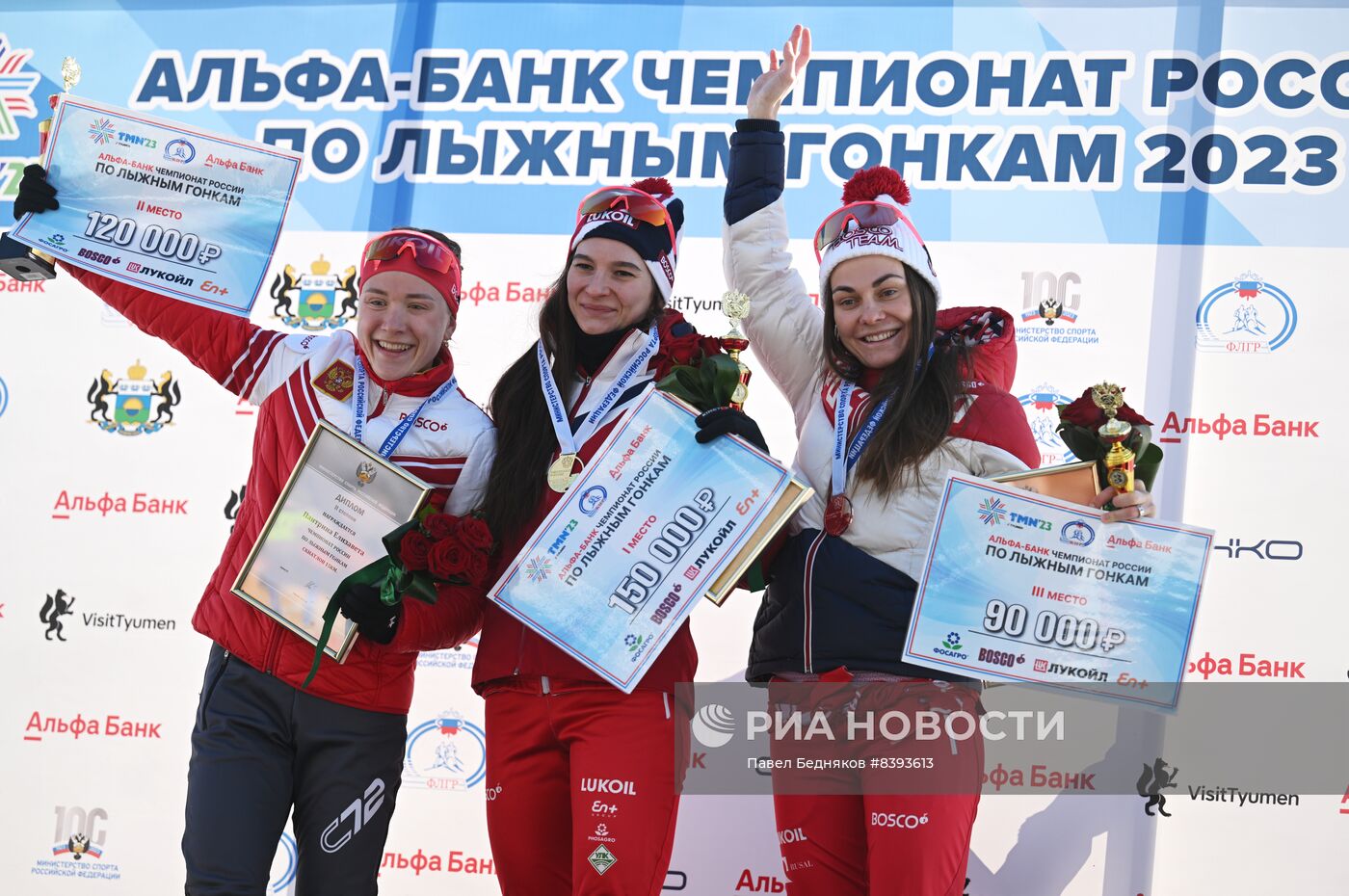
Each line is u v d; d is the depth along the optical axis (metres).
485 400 3.70
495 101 3.77
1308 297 3.48
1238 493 3.44
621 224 2.82
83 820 3.63
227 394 3.75
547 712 2.67
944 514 2.64
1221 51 3.57
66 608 3.71
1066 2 3.62
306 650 2.69
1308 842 3.32
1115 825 3.38
